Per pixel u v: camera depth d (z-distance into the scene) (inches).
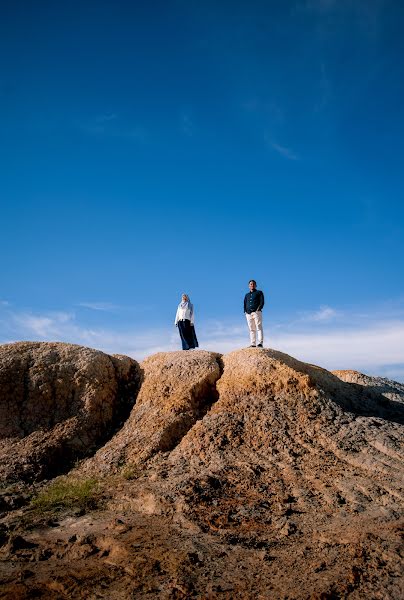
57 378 504.7
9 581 218.8
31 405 480.7
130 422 475.5
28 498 358.6
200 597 201.5
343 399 498.3
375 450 386.3
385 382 601.6
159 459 406.3
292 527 277.9
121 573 223.9
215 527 279.6
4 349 542.0
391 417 487.8
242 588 209.3
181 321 596.1
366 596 201.3
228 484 344.5
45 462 418.0
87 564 236.4
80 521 299.0
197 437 419.2
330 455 384.8
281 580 216.4
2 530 290.7
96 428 473.4
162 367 530.6
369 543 248.4
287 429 421.1
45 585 214.2
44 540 270.8
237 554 244.7
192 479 342.6
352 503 310.2
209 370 507.8
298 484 343.0
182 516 291.7
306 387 463.5
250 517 293.6
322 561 232.1
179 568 226.8
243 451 398.0
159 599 200.4
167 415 458.0
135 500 323.6
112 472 396.2
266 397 459.2
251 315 563.2
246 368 488.1
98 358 538.3
